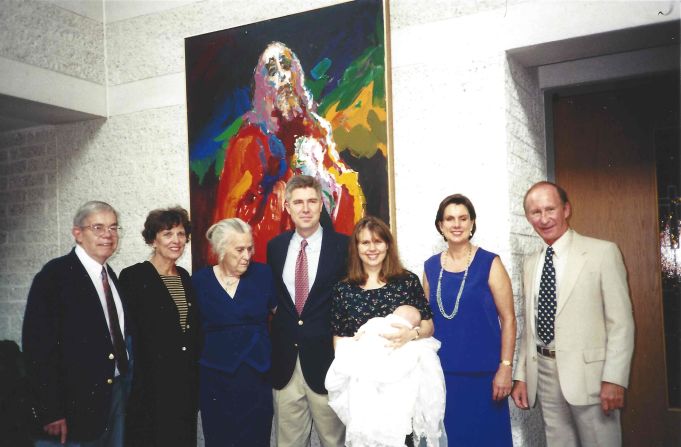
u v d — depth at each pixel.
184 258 3.70
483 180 2.94
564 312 2.46
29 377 2.34
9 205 4.33
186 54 3.66
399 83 3.15
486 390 2.48
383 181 3.08
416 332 2.36
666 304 3.27
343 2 3.22
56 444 2.42
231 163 3.51
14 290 4.30
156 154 3.83
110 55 3.99
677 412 3.23
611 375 2.33
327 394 2.58
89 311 2.43
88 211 2.48
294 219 2.66
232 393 2.53
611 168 3.38
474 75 2.98
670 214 3.26
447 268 2.61
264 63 3.42
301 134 3.30
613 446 2.40
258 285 2.65
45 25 3.62
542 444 3.29
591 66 3.29
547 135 3.49
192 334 2.61
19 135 4.30
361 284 2.50
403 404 2.29
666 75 3.16
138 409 2.55
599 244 2.47
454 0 3.03
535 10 2.87
